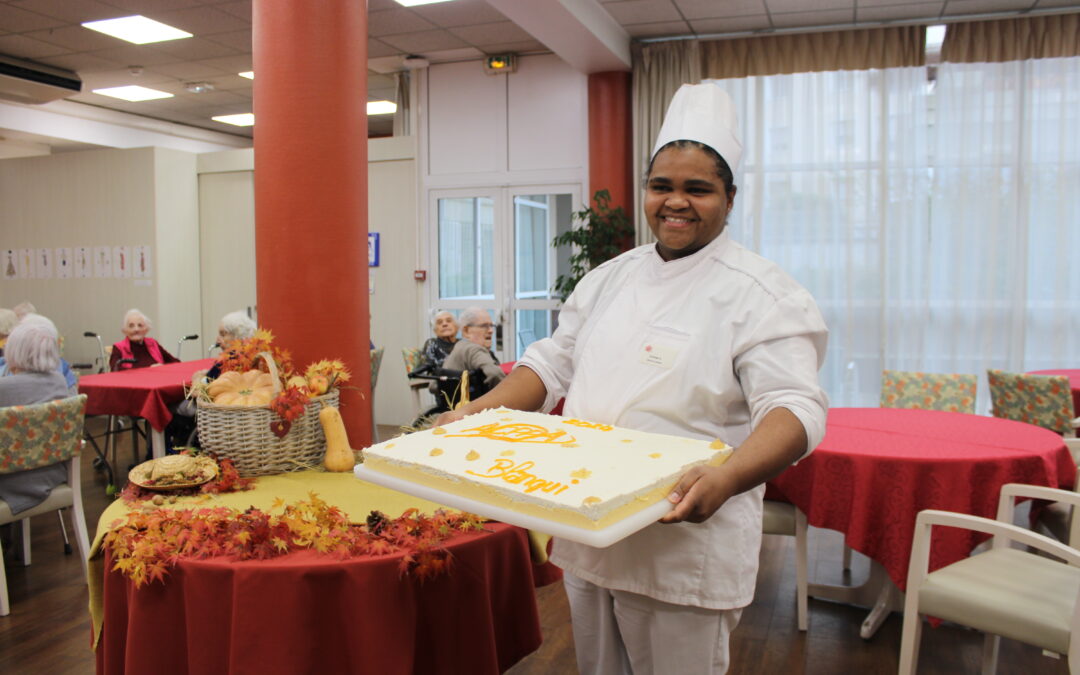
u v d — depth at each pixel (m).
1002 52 5.61
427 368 4.12
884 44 5.75
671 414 1.26
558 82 6.48
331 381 2.14
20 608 3.07
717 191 1.24
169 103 8.37
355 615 1.45
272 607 1.42
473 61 6.67
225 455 1.98
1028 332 5.75
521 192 6.61
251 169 7.26
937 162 5.77
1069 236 5.61
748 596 1.29
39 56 6.61
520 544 1.71
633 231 6.16
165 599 1.49
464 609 1.58
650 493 1.00
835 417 3.27
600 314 1.46
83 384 4.11
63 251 7.62
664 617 1.29
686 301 1.29
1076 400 4.04
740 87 6.00
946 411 3.51
